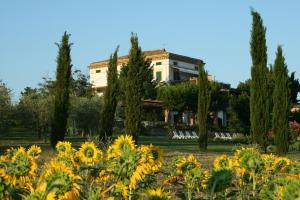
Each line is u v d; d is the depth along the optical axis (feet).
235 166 17.13
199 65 86.79
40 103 111.86
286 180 12.02
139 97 74.59
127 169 11.39
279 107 67.97
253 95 69.67
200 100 84.12
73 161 16.24
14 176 12.17
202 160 53.83
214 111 172.65
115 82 81.15
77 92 178.19
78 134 137.69
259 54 70.18
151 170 13.83
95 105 127.13
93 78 247.91
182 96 169.48
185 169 17.16
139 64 75.51
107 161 12.08
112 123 80.38
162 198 9.78
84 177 12.60
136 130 74.43
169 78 230.89
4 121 95.35
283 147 67.31
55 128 77.46
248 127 158.71
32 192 8.36
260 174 17.11
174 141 120.16
